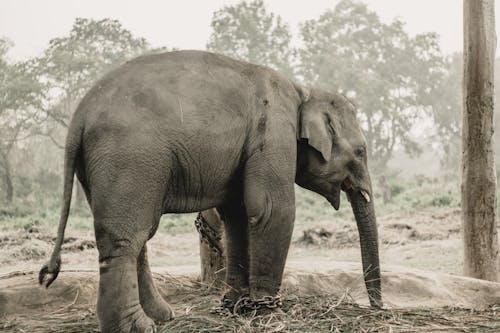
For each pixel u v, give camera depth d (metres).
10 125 41.38
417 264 11.52
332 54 58.31
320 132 5.03
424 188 27.88
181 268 7.07
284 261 4.86
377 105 55.47
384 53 62.56
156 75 4.37
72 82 43.12
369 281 5.51
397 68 62.00
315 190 5.41
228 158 4.56
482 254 7.81
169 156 4.25
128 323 4.09
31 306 5.50
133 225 4.13
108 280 4.09
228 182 4.74
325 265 6.86
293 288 6.23
